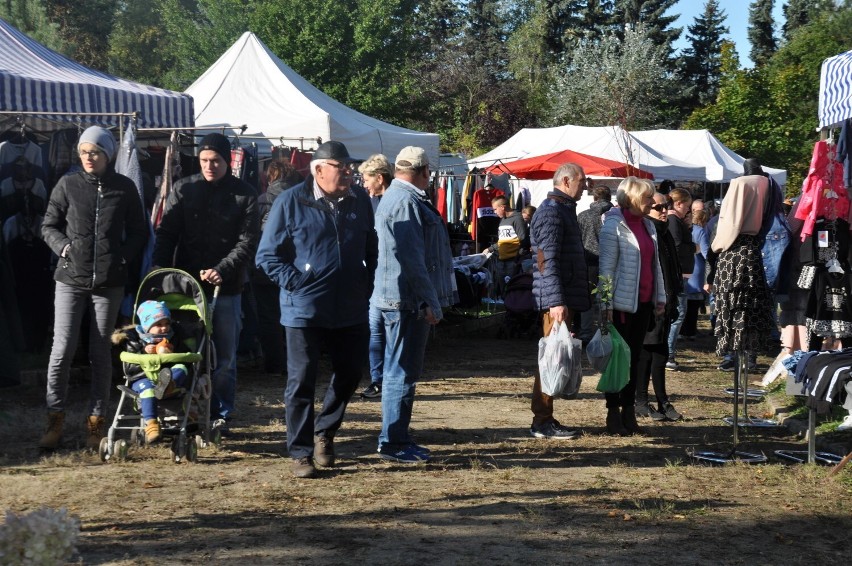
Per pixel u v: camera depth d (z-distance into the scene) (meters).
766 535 5.10
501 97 58.72
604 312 7.69
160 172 10.59
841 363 6.58
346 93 46.41
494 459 6.90
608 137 21.89
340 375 6.38
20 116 9.78
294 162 12.12
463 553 4.66
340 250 6.12
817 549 4.88
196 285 6.67
